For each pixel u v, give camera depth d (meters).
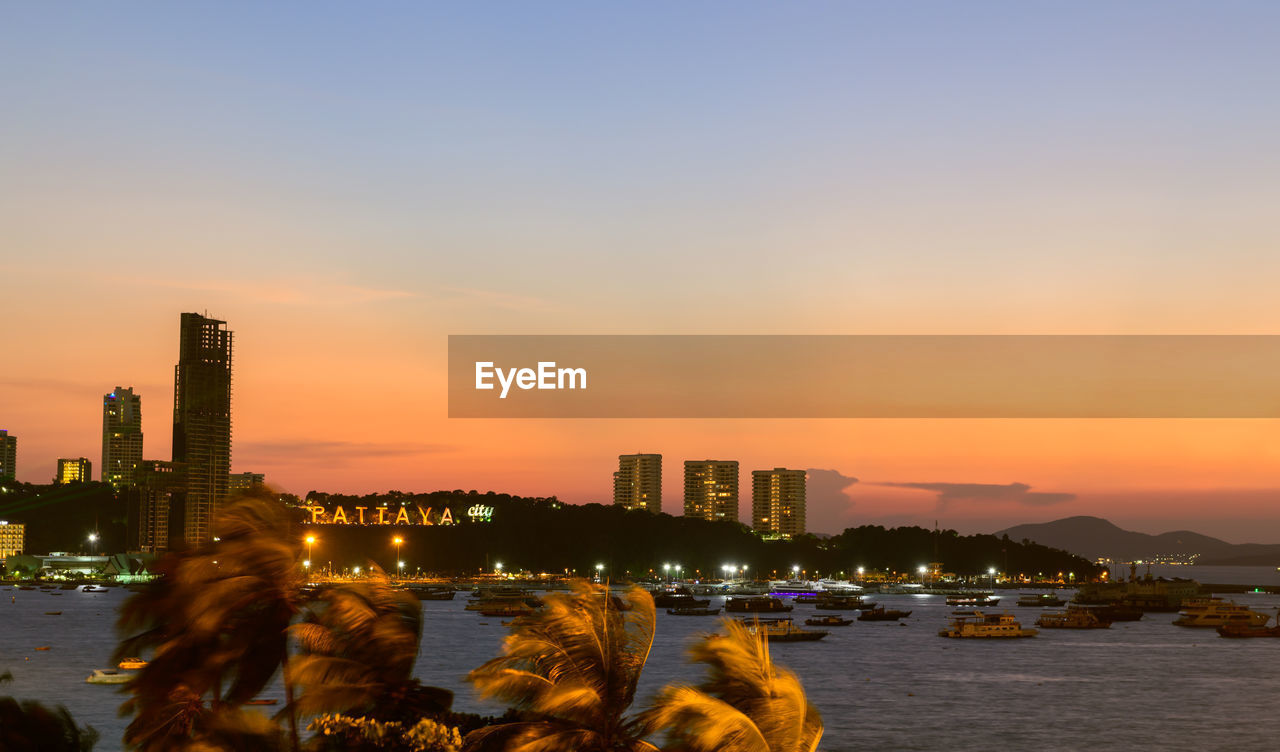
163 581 42.66
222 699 41.22
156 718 41.09
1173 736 132.50
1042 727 137.25
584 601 35.44
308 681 36.88
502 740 34.59
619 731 34.47
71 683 154.62
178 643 40.88
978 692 169.62
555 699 33.44
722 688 34.88
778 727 33.34
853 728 135.12
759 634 35.88
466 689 143.38
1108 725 139.38
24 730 43.53
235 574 40.94
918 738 128.75
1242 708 154.62
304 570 42.06
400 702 37.44
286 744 40.28
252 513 41.91
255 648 40.34
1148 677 192.50
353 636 38.41
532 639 34.66
